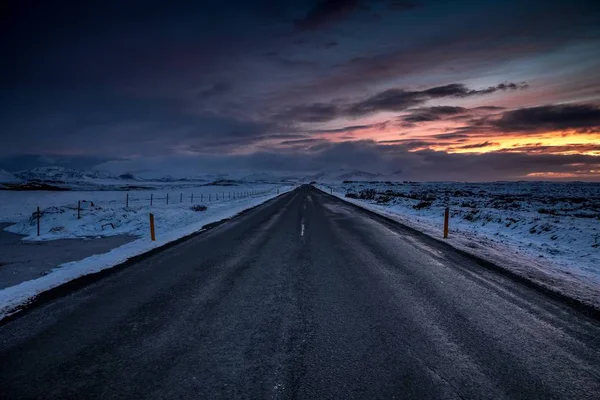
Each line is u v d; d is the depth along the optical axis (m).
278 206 25.78
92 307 5.02
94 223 14.47
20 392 2.94
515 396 2.87
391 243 10.32
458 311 4.83
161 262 7.93
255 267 7.39
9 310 4.91
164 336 4.01
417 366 3.31
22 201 31.28
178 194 52.91
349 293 5.61
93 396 2.87
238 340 3.88
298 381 3.03
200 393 2.87
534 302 5.24
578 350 3.72
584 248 9.55
